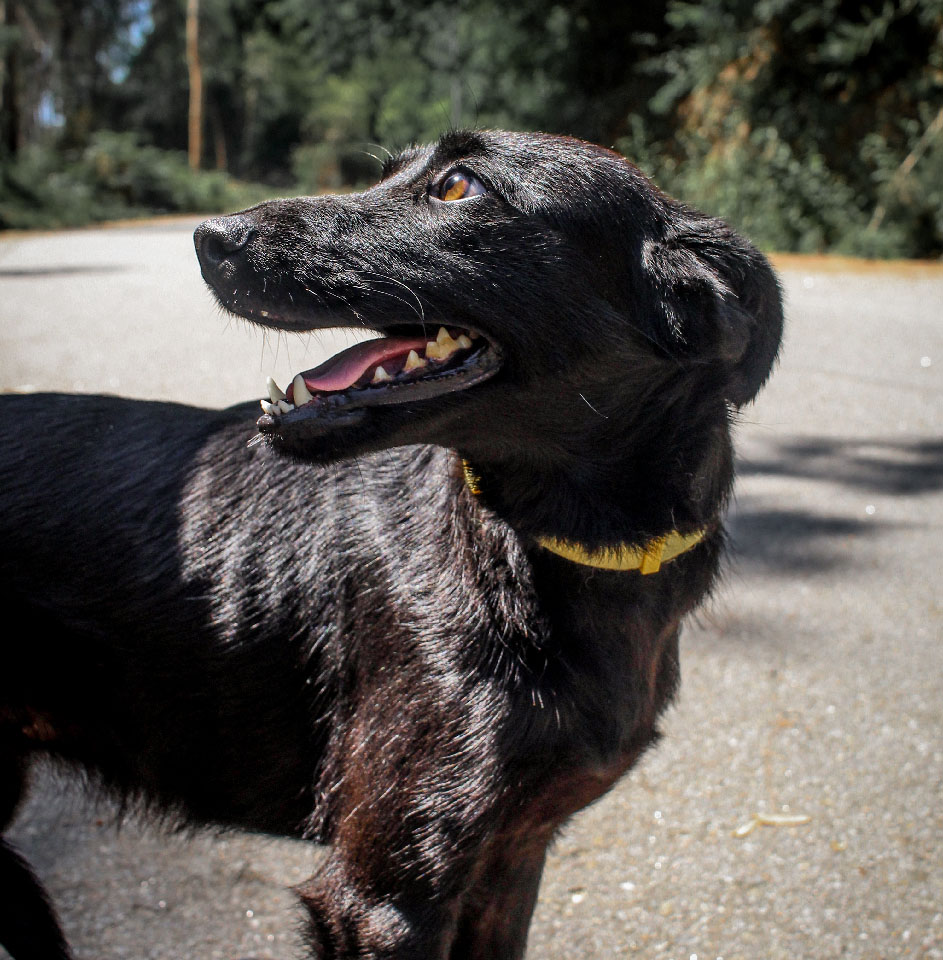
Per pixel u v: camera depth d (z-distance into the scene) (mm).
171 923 749
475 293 567
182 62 15773
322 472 628
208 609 617
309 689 616
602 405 574
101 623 621
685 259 568
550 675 568
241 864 807
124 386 1798
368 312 578
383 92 13328
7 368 1920
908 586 1197
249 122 16875
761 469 1590
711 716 969
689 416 584
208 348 2088
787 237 4184
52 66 13781
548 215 567
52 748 664
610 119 5789
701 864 804
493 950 636
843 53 4230
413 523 599
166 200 9148
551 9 5984
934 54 4176
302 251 578
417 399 566
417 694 573
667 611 602
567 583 576
